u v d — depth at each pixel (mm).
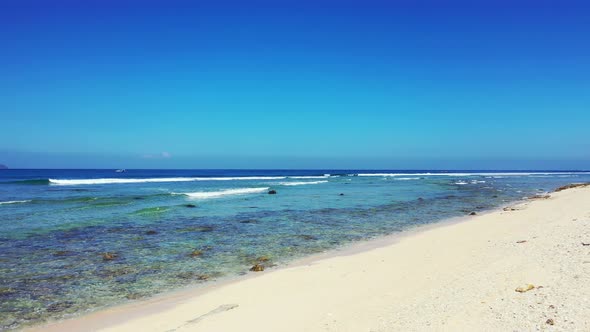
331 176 106438
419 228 20156
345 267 12062
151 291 10648
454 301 7285
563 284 7180
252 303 9148
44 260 13727
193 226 20688
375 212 26703
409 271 10688
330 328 6914
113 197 34719
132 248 15641
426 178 91188
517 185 58750
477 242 13930
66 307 9516
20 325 8508
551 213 19250
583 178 91938
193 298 9961
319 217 24219
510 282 7875
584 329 5336
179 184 58594
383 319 6961
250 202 32625
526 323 5805
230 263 13492
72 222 21531
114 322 8562
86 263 13398
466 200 35000
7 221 21656
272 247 15930
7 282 11359
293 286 10367
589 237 11039
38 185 51812
